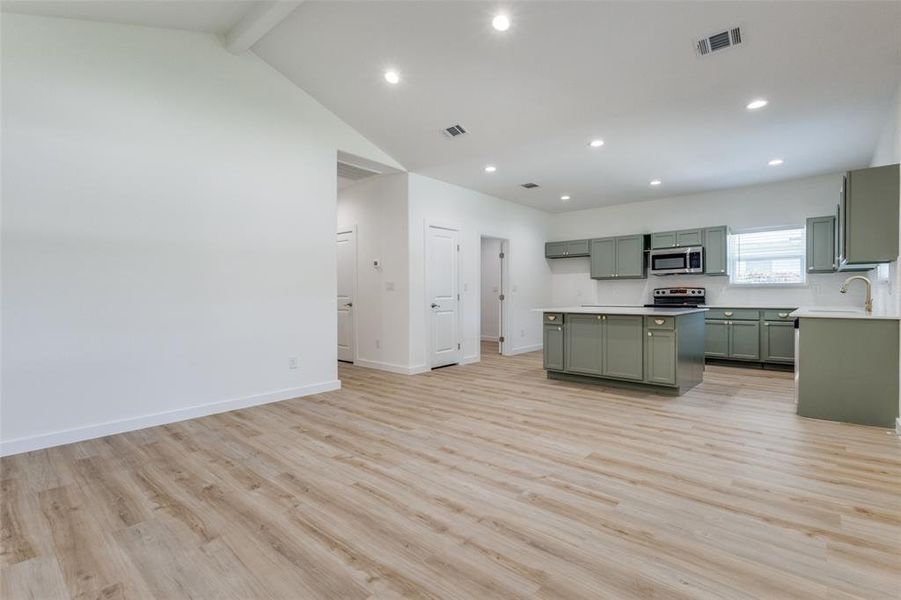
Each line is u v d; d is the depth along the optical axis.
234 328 3.76
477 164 5.21
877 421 3.22
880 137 4.21
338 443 2.91
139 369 3.24
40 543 1.77
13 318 2.75
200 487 2.26
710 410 3.67
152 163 3.31
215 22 3.43
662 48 3.02
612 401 3.99
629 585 1.50
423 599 1.44
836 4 2.51
